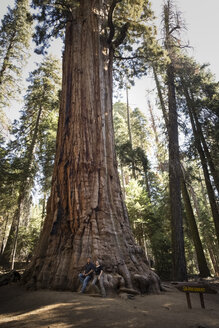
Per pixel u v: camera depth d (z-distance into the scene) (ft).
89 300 18.86
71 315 14.78
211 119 63.62
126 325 12.91
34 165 73.56
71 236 28.96
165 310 17.74
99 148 35.24
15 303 20.31
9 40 72.74
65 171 34.01
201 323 13.89
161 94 58.70
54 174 36.09
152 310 17.25
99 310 15.81
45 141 74.84
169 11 55.72
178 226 43.04
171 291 28.17
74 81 40.32
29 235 71.77
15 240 58.80
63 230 30.17
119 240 29.04
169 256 55.11
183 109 68.23
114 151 38.01
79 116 36.86
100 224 28.81
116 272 25.11
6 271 54.13
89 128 36.24
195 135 65.36
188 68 67.26
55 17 48.11
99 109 38.27
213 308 20.08
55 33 50.62
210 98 68.59
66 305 17.10
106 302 18.47
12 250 61.00
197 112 66.59
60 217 31.30
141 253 30.27
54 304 17.57
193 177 60.18
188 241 81.97
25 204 73.61
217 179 59.00
